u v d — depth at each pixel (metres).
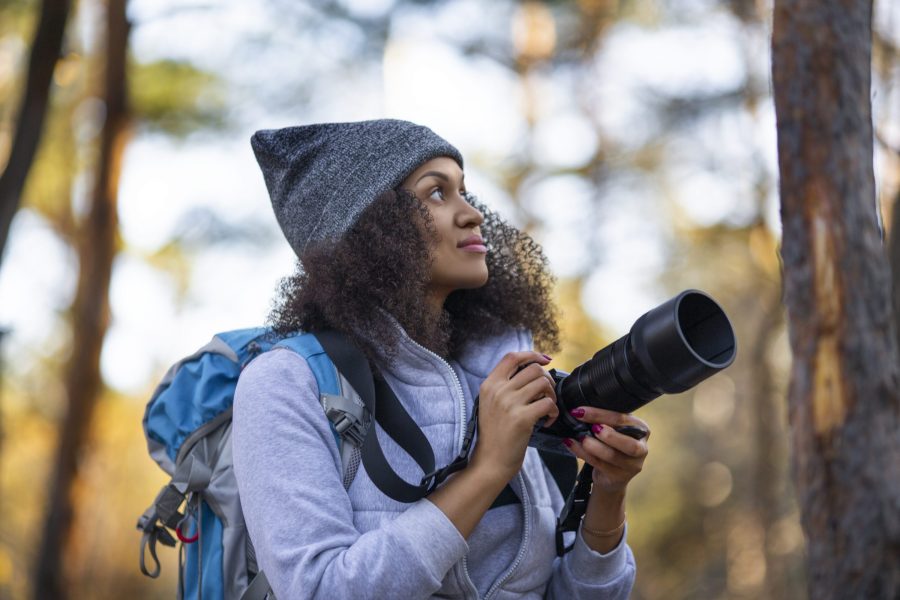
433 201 1.69
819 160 1.76
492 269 1.88
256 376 1.56
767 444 11.94
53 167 10.43
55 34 4.81
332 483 1.47
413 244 1.63
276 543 1.42
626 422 1.50
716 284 13.54
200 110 9.84
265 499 1.46
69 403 9.05
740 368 17.45
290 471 1.47
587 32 11.45
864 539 1.71
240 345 1.71
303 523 1.43
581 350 11.24
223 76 9.77
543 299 1.93
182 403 1.68
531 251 1.94
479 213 1.71
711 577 15.68
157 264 12.85
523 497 1.59
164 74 9.57
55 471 8.95
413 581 1.37
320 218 1.72
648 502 16.78
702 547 16.16
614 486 1.58
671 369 1.39
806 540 1.77
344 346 1.58
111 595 12.68
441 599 1.52
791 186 1.78
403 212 1.65
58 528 8.80
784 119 1.79
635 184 11.80
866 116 1.78
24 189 4.76
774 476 11.99
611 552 1.65
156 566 1.70
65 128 10.09
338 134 1.75
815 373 1.75
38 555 8.80
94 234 9.20
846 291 1.74
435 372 1.62
